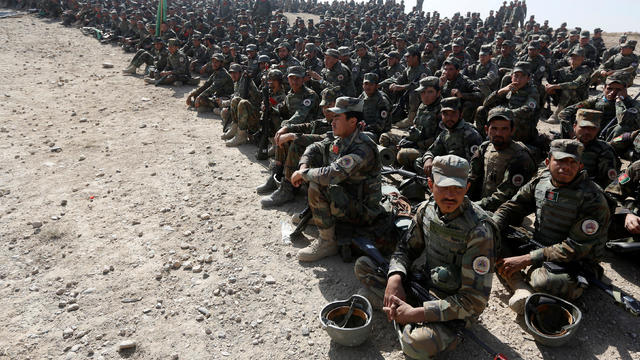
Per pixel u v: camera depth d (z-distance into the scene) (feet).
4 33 56.65
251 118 23.44
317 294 12.06
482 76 31.89
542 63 30.78
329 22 67.87
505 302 11.76
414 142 19.75
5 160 20.95
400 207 14.39
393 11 96.63
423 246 10.48
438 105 19.01
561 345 9.89
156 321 11.05
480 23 87.97
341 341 9.83
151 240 14.67
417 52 27.27
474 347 10.12
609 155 13.85
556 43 57.77
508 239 12.44
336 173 11.99
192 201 17.52
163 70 39.29
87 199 17.49
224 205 17.24
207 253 13.98
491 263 8.86
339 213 12.71
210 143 24.32
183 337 10.53
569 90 28.76
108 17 64.13
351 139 12.44
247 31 50.55
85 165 20.79
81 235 14.90
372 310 10.72
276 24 58.08
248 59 36.11
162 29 50.55
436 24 82.69
